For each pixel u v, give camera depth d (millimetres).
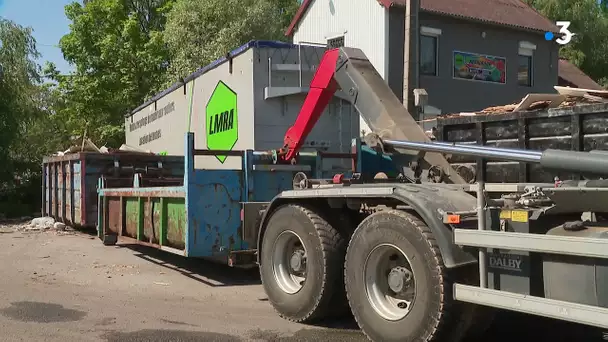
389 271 5238
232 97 12805
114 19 32531
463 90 23703
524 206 4391
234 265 7871
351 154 8484
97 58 31781
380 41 21969
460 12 23328
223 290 7938
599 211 4215
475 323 4758
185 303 7164
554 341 5480
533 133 6492
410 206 4879
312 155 8414
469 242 4434
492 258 4383
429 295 4676
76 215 14273
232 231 7996
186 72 24906
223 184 7969
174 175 14250
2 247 12156
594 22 34906
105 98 31359
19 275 8945
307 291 6012
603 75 35656
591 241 3713
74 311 6715
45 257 10766
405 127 6262
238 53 12430
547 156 4406
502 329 5867
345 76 6879
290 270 6453
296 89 11766
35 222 16281
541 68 26000
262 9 26453
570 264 3955
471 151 5121
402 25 22203
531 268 4152
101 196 11719
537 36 25734
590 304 3836
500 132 6871
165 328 6020
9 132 21688
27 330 5930
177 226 8211
